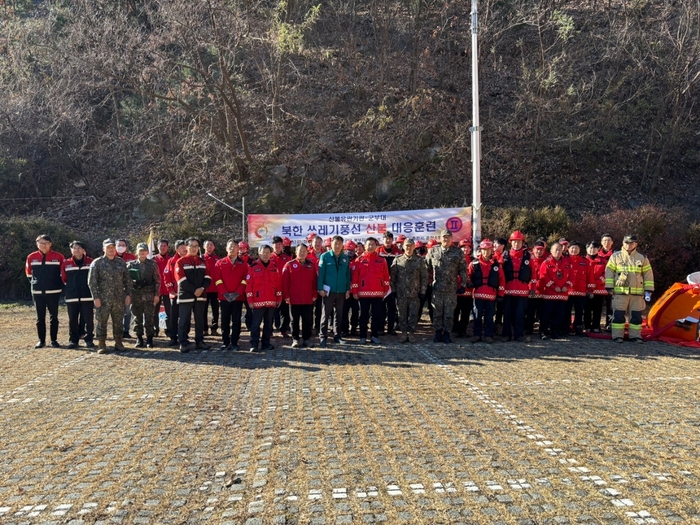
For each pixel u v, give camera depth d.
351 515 3.81
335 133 23.44
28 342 11.35
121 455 5.02
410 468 4.59
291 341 11.26
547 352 9.59
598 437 5.29
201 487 4.33
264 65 23.30
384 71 23.73
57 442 5.38
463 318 11.50
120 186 25.30
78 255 10.61
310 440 5.29
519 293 10.79
